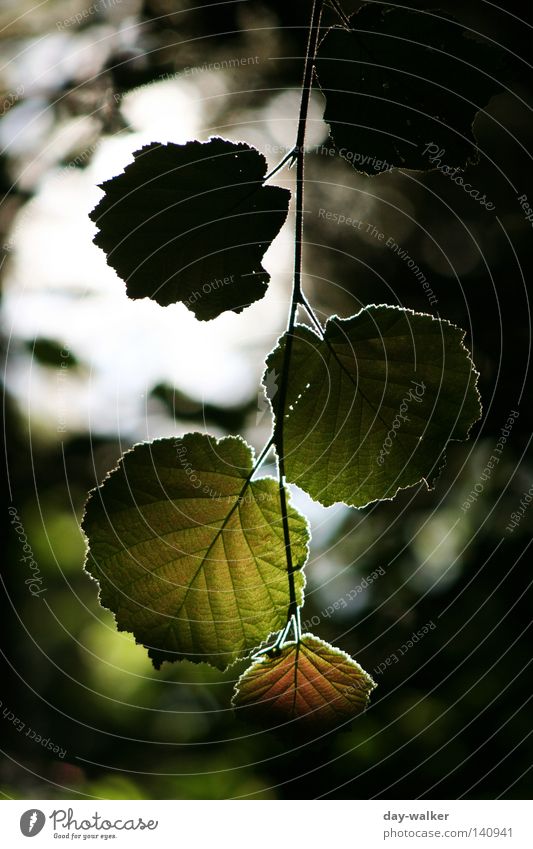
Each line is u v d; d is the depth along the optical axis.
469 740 2.57
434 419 0.99
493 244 2.44
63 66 2.71
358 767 2.63
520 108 2.34
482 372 2.38
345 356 0.98
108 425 2.85
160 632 0.98
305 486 0.99
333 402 0.99
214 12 2.67
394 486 0.99
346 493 0.99
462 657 2.54
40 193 2.59
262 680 0.98
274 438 0.98
